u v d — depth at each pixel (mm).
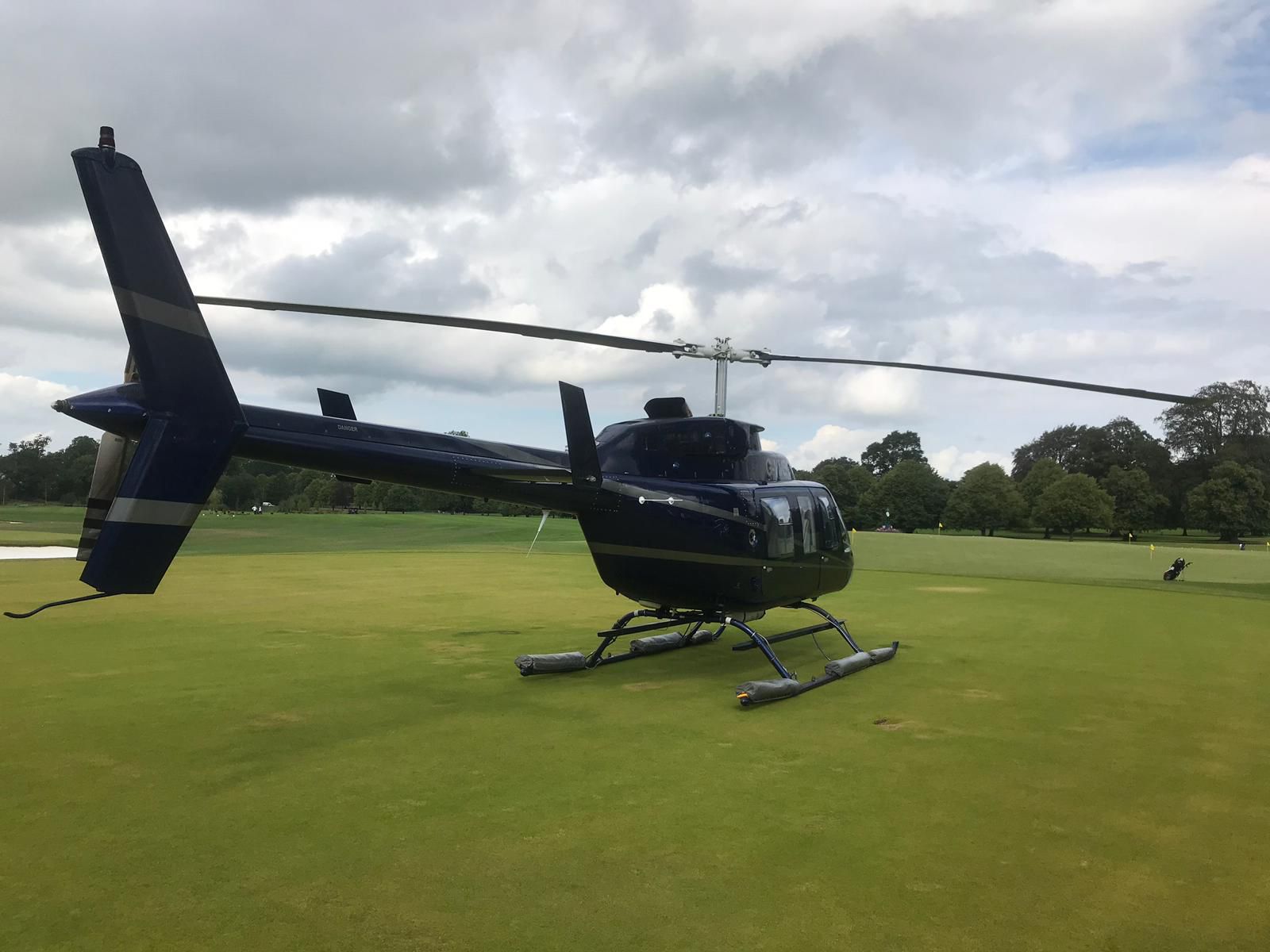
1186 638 9961
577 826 3928
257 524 37219
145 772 4695
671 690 6949
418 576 17078
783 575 7965
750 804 4242
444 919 3023
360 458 5934
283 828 3881
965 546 28422
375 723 5816
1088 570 20844
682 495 7383
